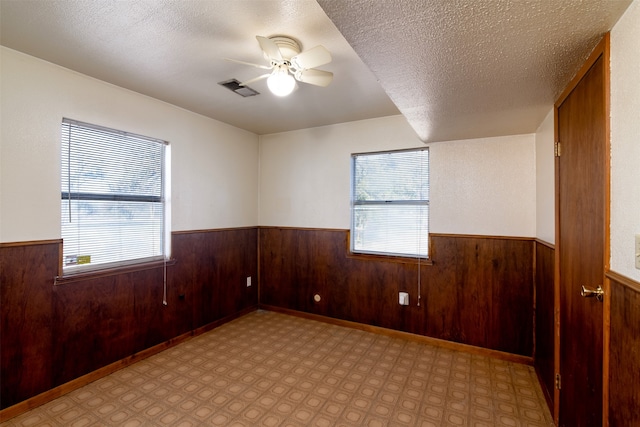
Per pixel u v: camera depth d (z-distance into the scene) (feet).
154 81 8.62
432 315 10.70
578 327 5.18
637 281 3.24
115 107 8.91
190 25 5.99
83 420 6.75
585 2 3.26
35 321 7.29
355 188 12.39
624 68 3.49
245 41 6.56
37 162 7.38
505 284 9.68
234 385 8.09
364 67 7.68
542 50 4.32
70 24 5.97
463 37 3.99
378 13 3.50
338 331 11.81
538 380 8.39
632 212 3.35
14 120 7.00
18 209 7.06
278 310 13.98
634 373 3.25
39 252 7.39
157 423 6.65
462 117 7.59
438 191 10.62
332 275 12.66
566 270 5.86
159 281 10.10
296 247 13.53
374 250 11.98
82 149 8.32
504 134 9.46
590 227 4.61
